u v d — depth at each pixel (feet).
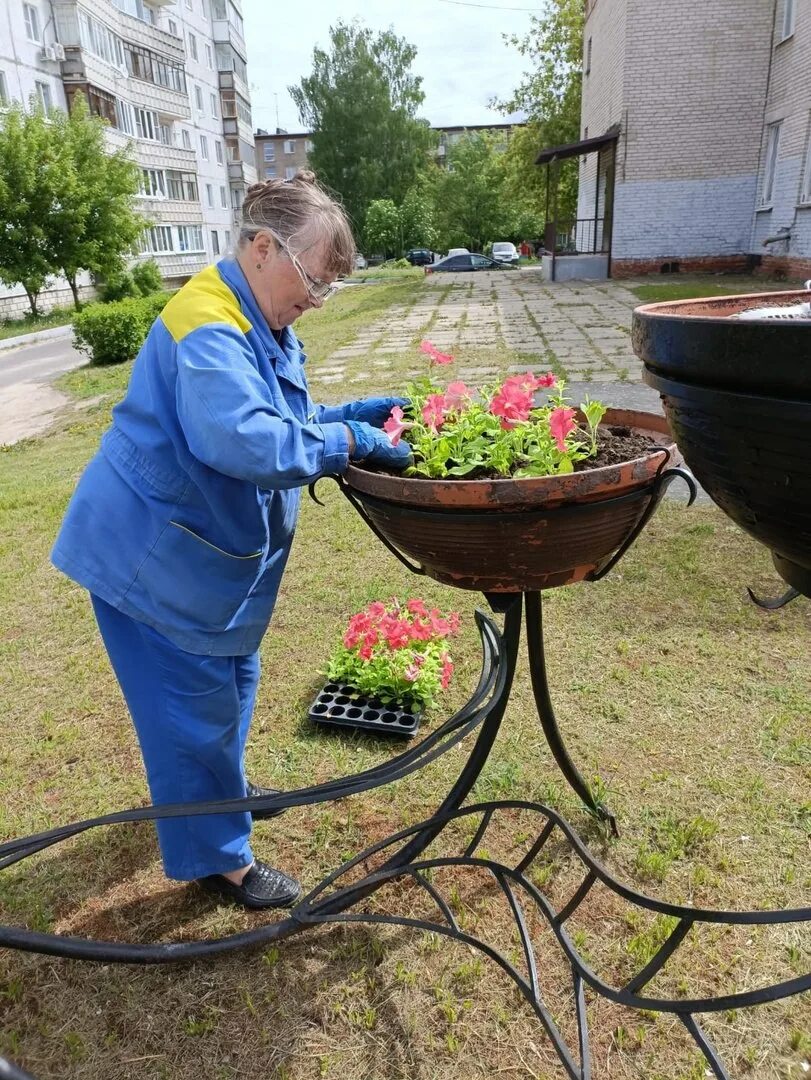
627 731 8.59
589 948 6.15
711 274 54.90
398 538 5.31
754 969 5.91
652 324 4.06
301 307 5.48
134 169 72.13
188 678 5.86
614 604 11.16
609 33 56.80
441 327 38.19
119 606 5.64
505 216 146.41
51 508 17.13
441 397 5.87
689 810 7.45
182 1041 5.67
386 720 8.90
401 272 104.17
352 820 7.63
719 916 4.41
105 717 9.60
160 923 6.64
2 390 37.29
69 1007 5.96
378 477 4.90
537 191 90.94
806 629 10.30
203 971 6.19
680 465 5.20
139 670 5.94
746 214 53.42
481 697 5.25
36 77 75.77
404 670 9.00
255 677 7.06
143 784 8.38
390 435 5.37
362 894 6.03
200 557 5.51
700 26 49.73
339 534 14.64
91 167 67.72
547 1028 5.09
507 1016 5.69
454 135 220.02
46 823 7.89
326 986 6.01
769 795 7.57
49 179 63.67
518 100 84.69
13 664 10.96
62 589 13.26
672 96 51.55
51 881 7.16
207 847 6.33
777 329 3.18
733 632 10.30
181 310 5.07
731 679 9.33
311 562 13.52
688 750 8.25
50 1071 5.51
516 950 6.19
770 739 8.32
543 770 8.09
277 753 8.68
